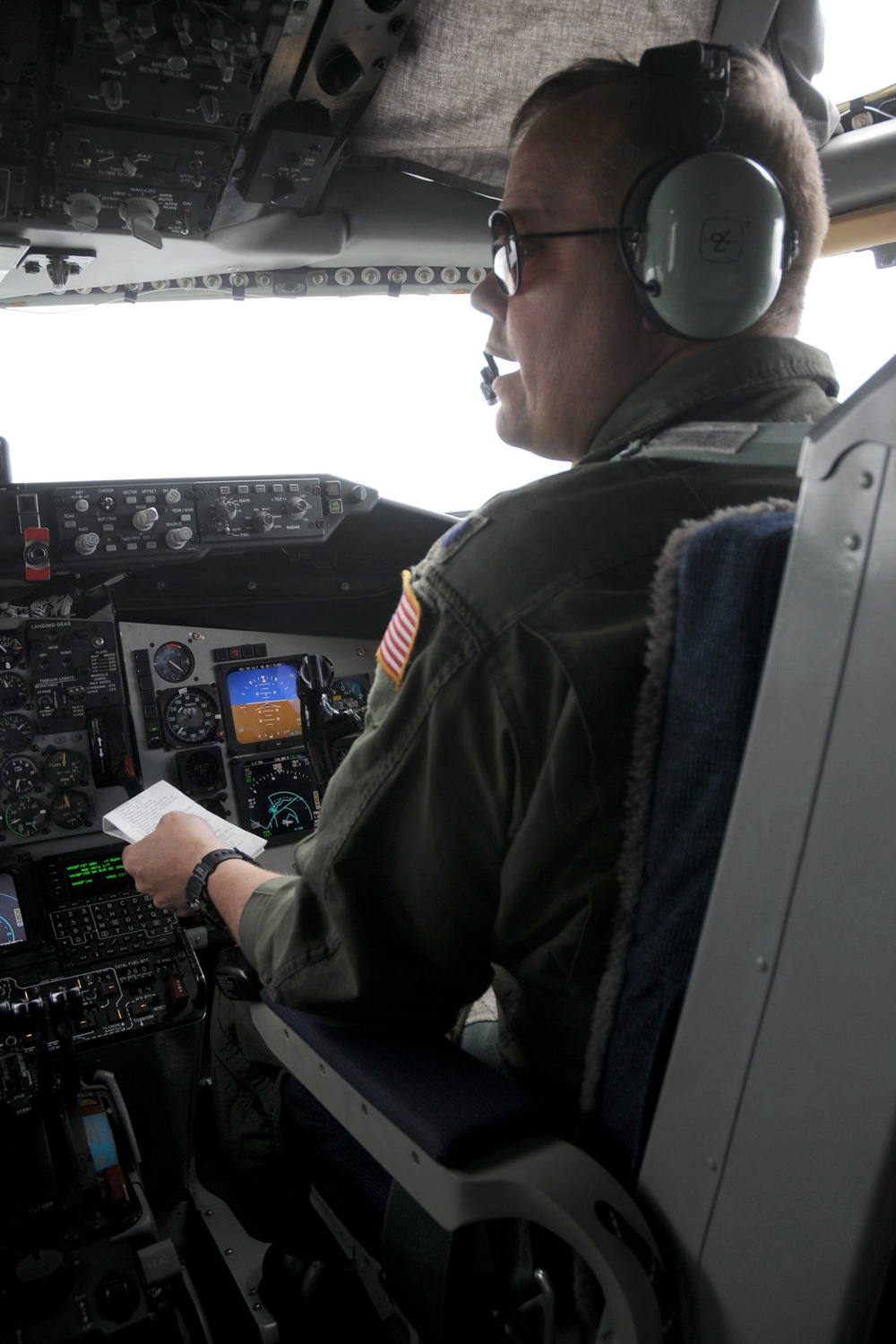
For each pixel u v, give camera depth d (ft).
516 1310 3.00
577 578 2.67
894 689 1.93
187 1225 6.65
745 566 2.28
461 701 2.72
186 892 3.92
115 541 7.99
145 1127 6.96
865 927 2.02
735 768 2.39
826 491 2.06
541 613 2.65
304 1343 4.98
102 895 7.82
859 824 2.02
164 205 7.30
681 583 2.43
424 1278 3.11
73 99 6.03
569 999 2.95
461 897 2.89
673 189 2.88
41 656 8.23
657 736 2.56
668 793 2.54
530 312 3.33
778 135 3.13
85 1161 5.77
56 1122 5.64
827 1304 2.16
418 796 2.86
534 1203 2.52
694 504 2.76
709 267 2.90
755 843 2.27
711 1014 2.40
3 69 5.63
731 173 2.87
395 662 2.96
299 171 7.20
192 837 4.12
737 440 2.85
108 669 8.45
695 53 2.94
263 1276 5.34
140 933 7.61
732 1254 2.38
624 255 3.02
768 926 2.24
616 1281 2.40
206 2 5.45
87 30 5.45
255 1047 4.25
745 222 2.89
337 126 7.20
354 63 6.34
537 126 3.24
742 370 3.04
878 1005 2.01
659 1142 2.58
